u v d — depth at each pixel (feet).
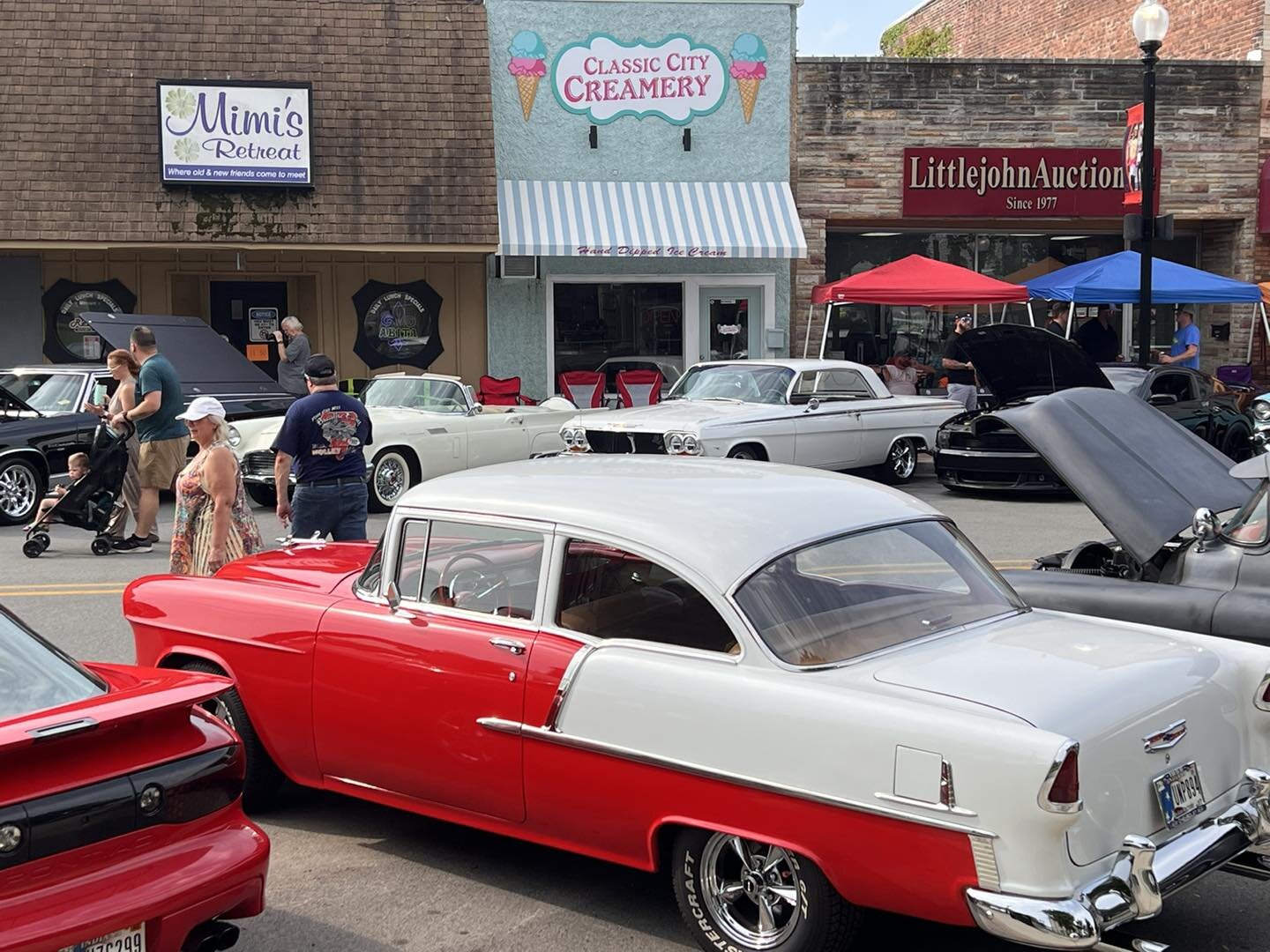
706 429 46.06
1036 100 69.62
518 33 66.44
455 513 16.53
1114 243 75.36
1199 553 19.92
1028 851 11.78
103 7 63.36
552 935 15.23
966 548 16.57
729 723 13.55
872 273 62.69
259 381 52.70
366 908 16.02
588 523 15.33
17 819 10.88
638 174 67.62
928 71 68.85
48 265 63.41
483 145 63.52
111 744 11.68
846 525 15.48
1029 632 15.07
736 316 69.15
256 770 18.60
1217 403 55.21
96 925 11.07
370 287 65.92
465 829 18.78
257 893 12.60
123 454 39.83
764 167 68.39
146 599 19.36
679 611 14.42
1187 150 71.15
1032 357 34.24
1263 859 14.70
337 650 17.15
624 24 66.95
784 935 13.53
